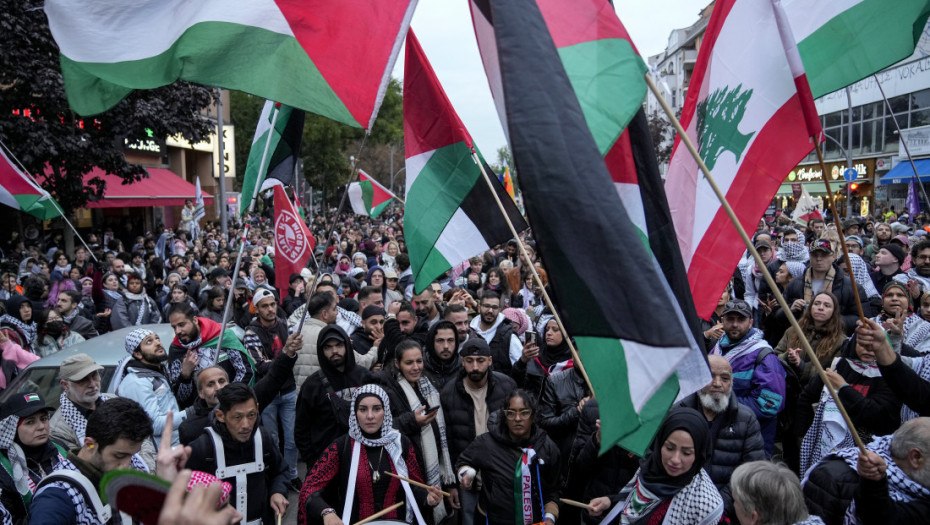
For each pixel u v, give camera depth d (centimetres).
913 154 2912
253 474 421
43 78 1309
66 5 391
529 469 437
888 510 316
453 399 544
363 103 381
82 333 907
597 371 270
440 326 598
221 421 421
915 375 398
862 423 457
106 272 1094
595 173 253
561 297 246
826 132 3731
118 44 392
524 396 444
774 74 432
